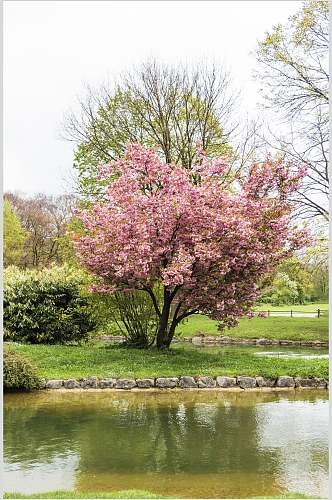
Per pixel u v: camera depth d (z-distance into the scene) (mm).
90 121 24516
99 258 15156
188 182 15180
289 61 20516
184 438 8633
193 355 15695
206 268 14852
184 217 14562
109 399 11633
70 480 6707
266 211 15023
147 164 15391
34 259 42250
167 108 23453
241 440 8547
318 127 20391
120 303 17172
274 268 15914
